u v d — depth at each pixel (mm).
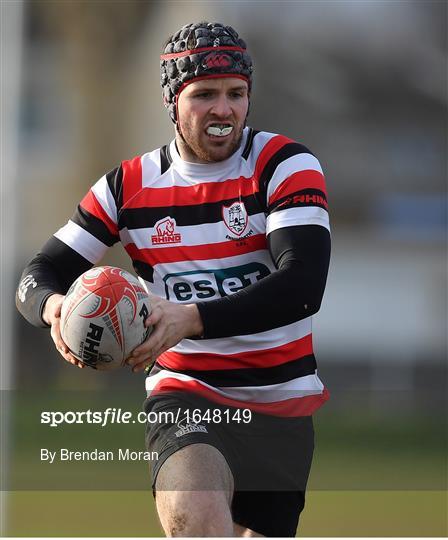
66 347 12914
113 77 65375
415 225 74000
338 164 76125
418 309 72688
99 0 64438
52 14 65438
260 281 12711
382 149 76188
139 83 65188
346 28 73812
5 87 37906
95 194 14539
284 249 13016
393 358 71125
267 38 73312
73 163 67375
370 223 74875
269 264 13805
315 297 12828
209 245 13812
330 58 74688
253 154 13852
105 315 12461
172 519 12414
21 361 61938
